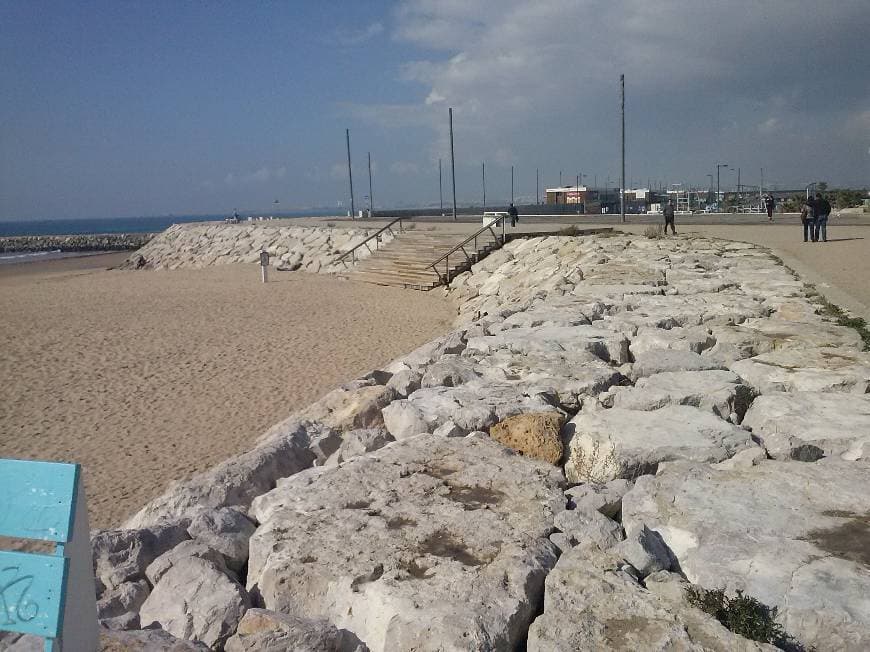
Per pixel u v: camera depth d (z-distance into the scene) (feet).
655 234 81.82
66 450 33.24
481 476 18.88
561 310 39.99
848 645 11.57
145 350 54.13
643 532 14.69
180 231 184.75
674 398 22.82
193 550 16.31
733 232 87.81
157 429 35.96
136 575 16.19
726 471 17.49
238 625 13.56
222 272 117.91
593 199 269.23
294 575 14.69
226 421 36.83
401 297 80.94
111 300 82.74
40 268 170.71
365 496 18.24
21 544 22.72
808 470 17.15
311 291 87.04
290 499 18.53
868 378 24.06
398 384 28.09
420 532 16.12
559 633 11.91
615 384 26.81
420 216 191.01
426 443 21.34
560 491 18.08
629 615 12.28
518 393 25.35
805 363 26.73
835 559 13.33
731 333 32.01
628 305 40.86
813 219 73.15
